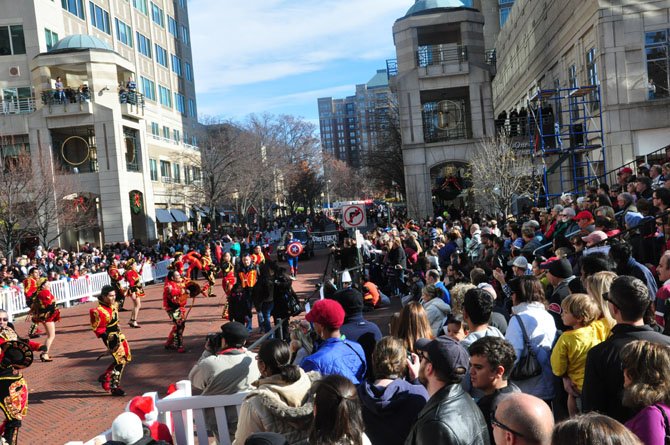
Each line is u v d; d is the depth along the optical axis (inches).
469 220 674.8
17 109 1612.9
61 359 516.1
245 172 1998.0
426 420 120.6
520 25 1809.8
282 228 2258.9
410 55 1505.9
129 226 1654.8
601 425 80.6
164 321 671.8
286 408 152.2
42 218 1323.8
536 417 90.2
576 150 1031.6
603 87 1011.3
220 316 677.9
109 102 1617.9
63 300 894.4
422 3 1552.7
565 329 203.8
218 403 213.2
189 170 2404.0
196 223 2352.4
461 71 1467.8
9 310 807.1
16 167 1300.4
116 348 395.5
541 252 427.5
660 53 983.0
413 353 191.6
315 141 2945.4
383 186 2901.1
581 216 352.5
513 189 1143.6
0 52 1612.9
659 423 109.0
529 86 1711.4
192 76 2719.0
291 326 295.1
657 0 979.3
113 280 647.1
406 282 625.6
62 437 324.8
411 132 1489.9
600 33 1007.0
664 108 979.9
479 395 159.9
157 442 155.6
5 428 295.6
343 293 222.8
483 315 184.4
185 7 2689.5
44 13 1637.6
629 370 119.0
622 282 143.6
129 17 2082.9
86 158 1641.2
